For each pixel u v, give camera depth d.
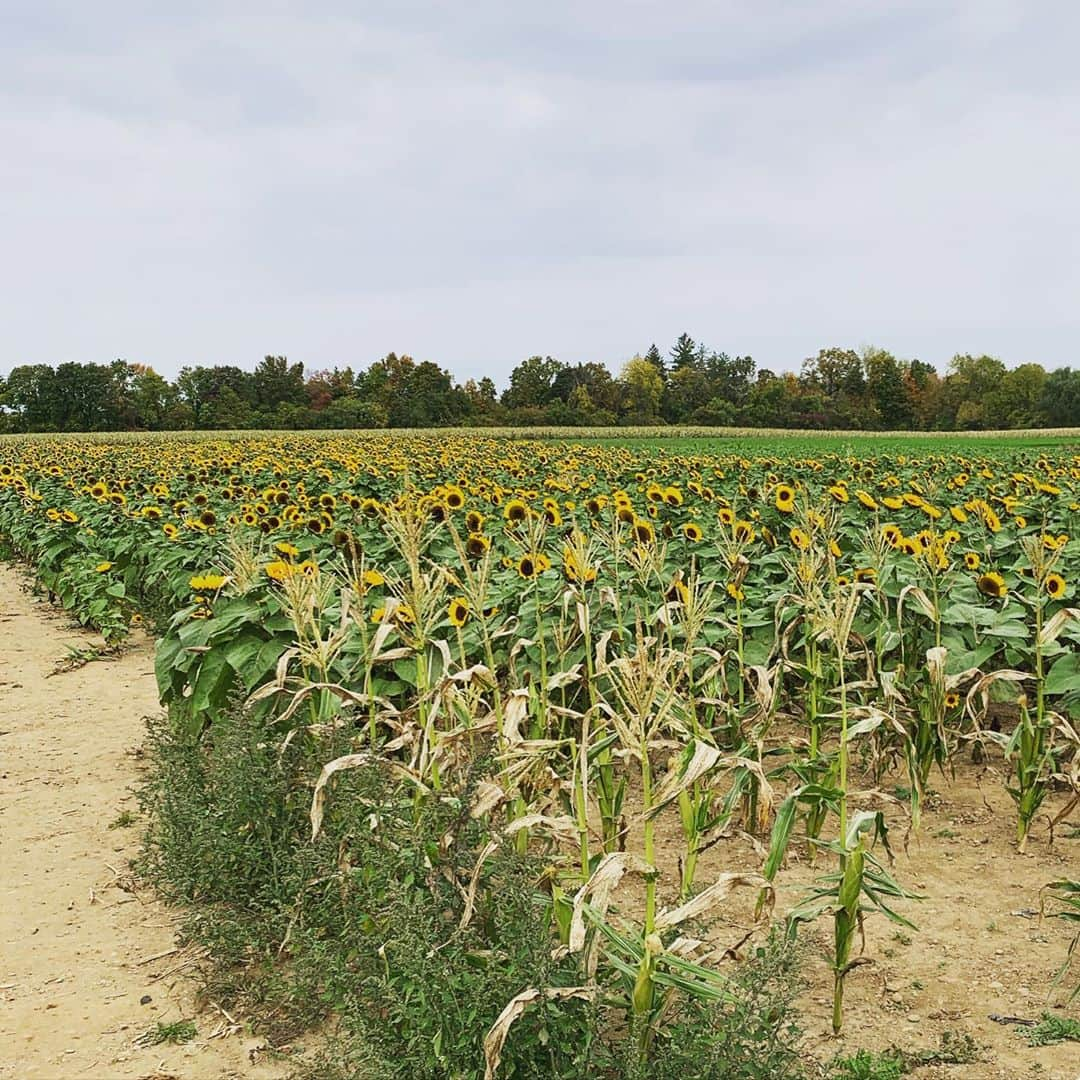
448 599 5.48
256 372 104.56
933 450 37.09
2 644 10.62
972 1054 3.41
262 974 3.94
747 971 2.99
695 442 57.66
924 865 4.92
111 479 17.38
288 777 4.36
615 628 5.43
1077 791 4.64
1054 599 5.62
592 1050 2.89
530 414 98.81
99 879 4.97
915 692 5.61
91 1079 3.42
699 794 4.05
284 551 6.34
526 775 3.98
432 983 2.94
